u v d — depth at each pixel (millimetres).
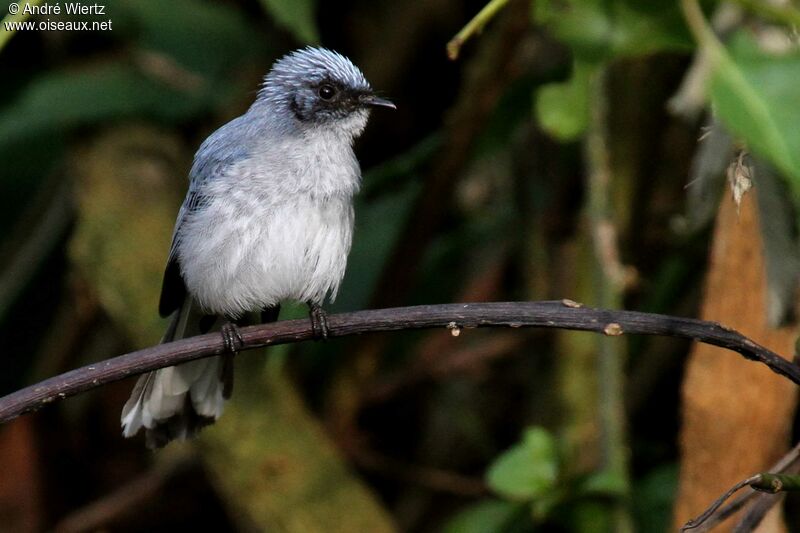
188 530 13172
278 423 10750
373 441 13281
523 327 6223
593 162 10125
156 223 12359
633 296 11516
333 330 6625
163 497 13016
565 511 9148
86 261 12242
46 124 12750
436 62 13672
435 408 13172
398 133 13914
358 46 14047
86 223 12523
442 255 13172
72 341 13430
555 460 8906
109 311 11852
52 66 13500
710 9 5738
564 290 12008
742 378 7188
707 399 7285
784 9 5465
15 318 13883
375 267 12398
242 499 10461
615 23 5965
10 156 13836
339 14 13977
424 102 13852
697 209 7660
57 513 13352
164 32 13570
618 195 11242
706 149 7180
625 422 10172
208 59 13586
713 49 5172
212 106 13547
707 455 7312
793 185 4758
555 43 12156
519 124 11828
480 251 13305
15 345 13883
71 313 13422
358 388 12000
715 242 7223
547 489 8828
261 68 13445
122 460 13633
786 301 6734
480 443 12898
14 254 13711
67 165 13516
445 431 13055
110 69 13367
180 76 13484
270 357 10016
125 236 12156
